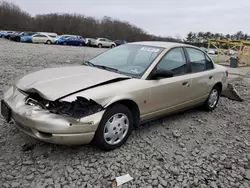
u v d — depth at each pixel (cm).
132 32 7112
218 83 545
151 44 448
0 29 6988
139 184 276
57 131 278
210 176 304
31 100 305
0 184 257
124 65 404
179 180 290
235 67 1888
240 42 2070
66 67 394
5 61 1184
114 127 330
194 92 466
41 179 270
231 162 340
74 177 278
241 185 291
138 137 386
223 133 439
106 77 341
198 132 432
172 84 404
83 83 317
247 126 486
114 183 274
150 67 380
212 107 553
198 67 486
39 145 333
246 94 795
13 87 346
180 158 338
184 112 533
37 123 281
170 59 419
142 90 353
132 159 322
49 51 2108
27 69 964
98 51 2597
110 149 334
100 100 303
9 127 378
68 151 326
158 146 364
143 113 367
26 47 2391
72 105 288
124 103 348
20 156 307
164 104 401
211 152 363
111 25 7250
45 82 319
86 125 290
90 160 311
